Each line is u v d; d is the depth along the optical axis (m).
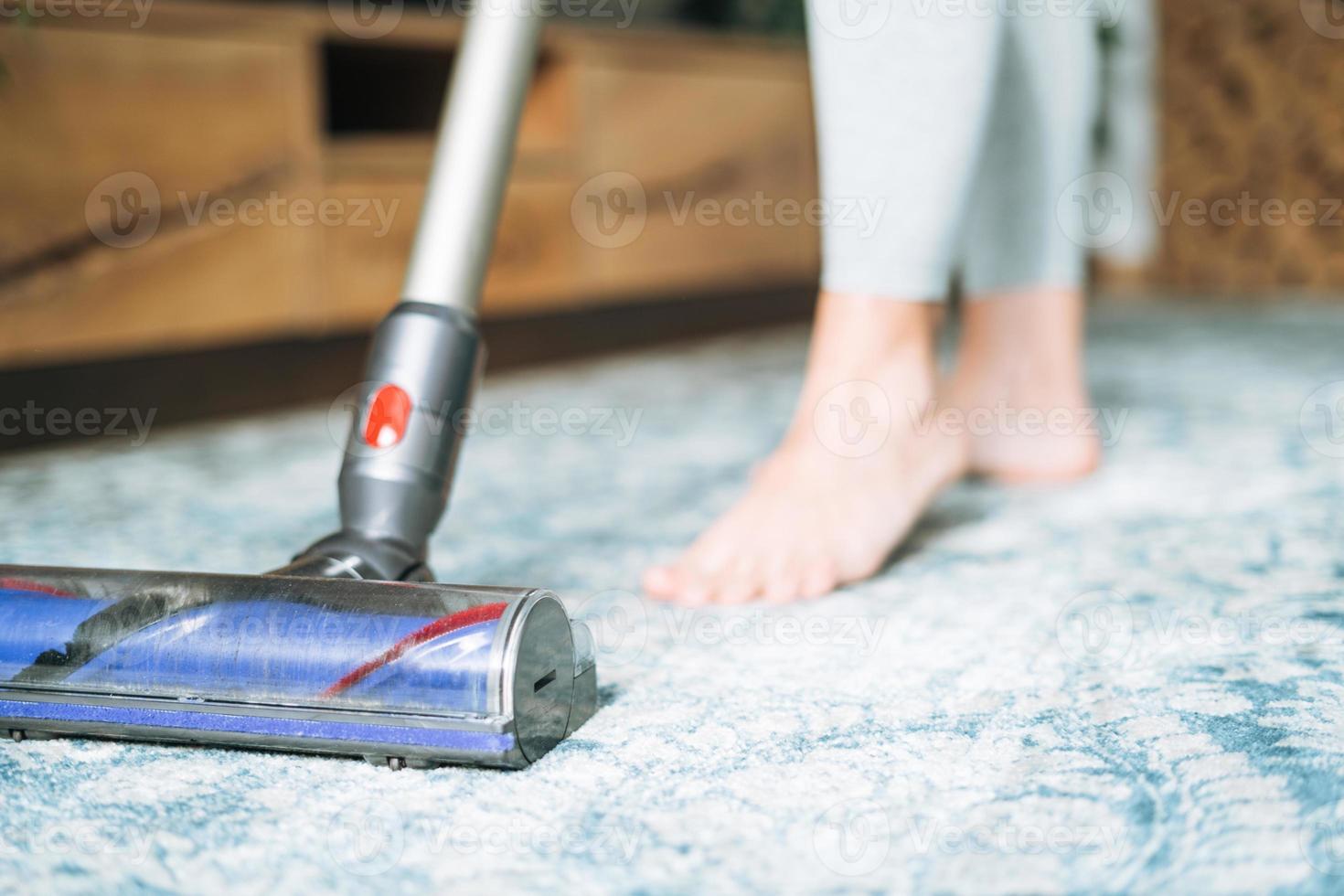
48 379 1.49
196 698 0.56
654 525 1.04
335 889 0.45
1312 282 2.85
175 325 1.51
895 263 0.86
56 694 0.57
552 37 1.96
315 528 1.04
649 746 0.58
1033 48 1.08
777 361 2.11
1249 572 0.85
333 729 0.54
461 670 0.53
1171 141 3.02
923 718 0.61
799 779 0.54
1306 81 2.79
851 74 0.83
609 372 2.02
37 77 1.35
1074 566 0.89
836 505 0.86
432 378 0.68
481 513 1.09
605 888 0.45
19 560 0.93
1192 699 0.62
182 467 1.32
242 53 1.55
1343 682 0.64
